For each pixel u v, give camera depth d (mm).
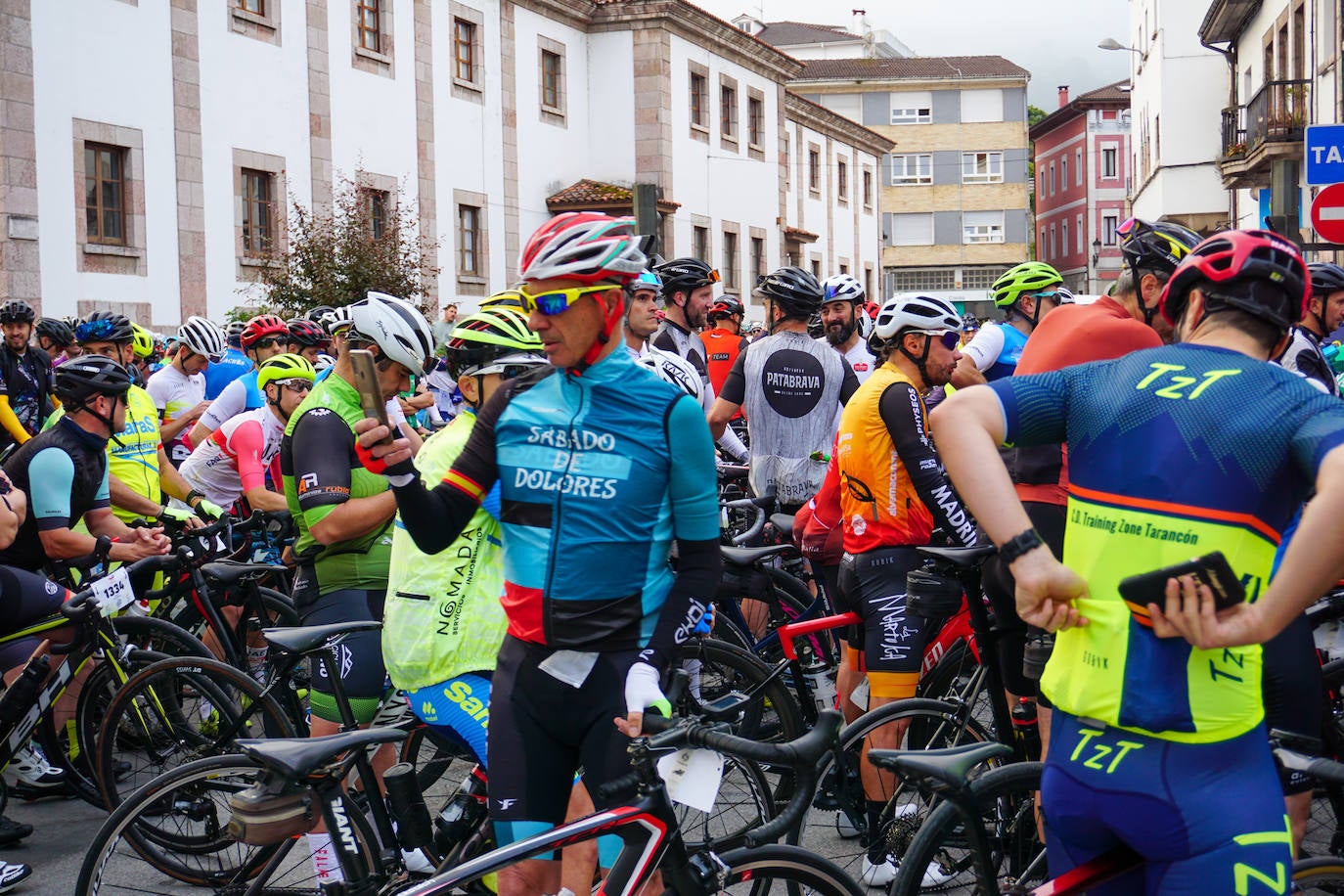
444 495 2924
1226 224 33656
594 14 31531
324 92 22578
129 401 6398
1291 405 2174
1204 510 2186
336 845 3057
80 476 5234
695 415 2873
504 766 2941
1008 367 5738
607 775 2848
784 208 39562
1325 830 3518
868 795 4137
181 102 19547
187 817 3703
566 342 2836
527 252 2812
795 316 6375
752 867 2887
